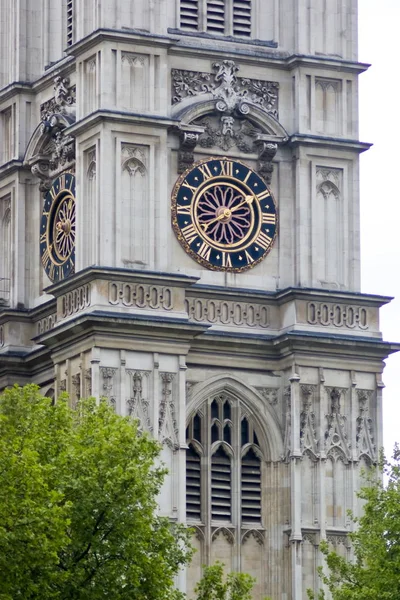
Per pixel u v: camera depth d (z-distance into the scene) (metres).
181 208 176.25
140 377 171.12
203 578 162.75
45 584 149.12
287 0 180.38
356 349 176.50
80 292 172.88
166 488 170.88
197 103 176.75
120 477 153.50
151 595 153.75
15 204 182.50
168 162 175.88
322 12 180.38
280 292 176.75
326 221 178.50
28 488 147.38
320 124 179.25
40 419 157.12
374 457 176.25
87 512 153.00
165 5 176.00
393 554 161.25
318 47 179.88
